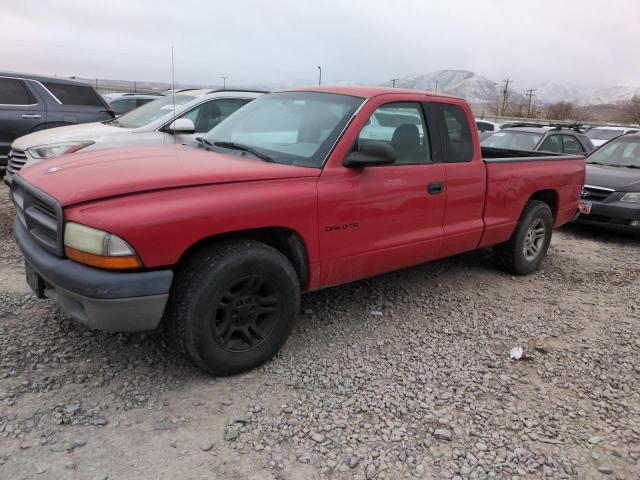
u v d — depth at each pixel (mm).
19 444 2535
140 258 2750
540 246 5711
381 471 2533
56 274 2807
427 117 4254
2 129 8898
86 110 9789
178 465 2479
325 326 4082
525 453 2721
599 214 7734
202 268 2963
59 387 3027
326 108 3936
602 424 3014
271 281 3260
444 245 4461
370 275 3996
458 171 4426
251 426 2799
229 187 3082
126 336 3660
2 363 3217
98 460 2473
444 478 2518
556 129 10875
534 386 3385
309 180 3410
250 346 3285
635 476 2604
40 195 2986
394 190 3881
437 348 3826
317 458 2588
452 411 3051
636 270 6184
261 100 4594
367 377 3357
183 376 3232
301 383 3240
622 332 4293
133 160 3348
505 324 4332
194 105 7148
